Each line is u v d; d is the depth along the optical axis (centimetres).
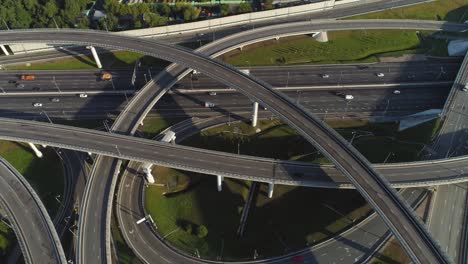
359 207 14250
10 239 13238
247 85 15725
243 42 19812
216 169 13600
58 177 15325
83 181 15112
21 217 12588
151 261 12594
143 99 16200
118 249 12900
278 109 14638
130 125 15200
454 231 13300
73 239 13325
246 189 15100
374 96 18650
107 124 17000
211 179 15475
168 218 14112
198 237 13462
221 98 18462
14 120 15262
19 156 16088
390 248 12850
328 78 19400
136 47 17988
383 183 12175
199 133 16862
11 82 19050
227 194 14850
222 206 14475
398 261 12519
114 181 13312
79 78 19275
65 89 18675
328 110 17888
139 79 19175
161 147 14362
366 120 17512
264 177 13425
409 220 11188
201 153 14225
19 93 18462
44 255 11550
